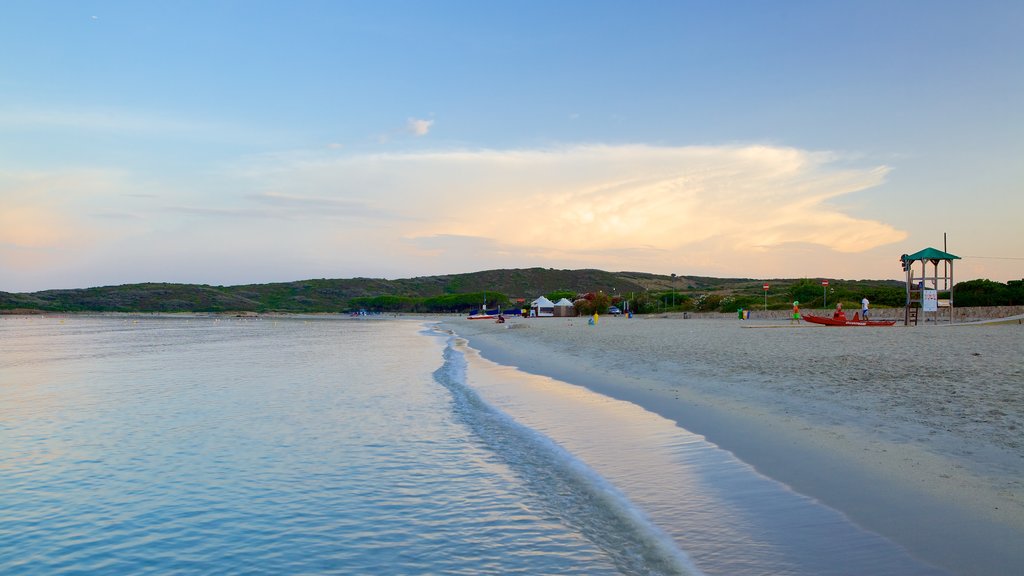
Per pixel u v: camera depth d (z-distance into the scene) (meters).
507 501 7.58
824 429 9.34
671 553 5.62
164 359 29.59
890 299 59.47
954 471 6.94
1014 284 48.75
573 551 5.95
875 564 4.97
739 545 5.62
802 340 24.47
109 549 6.61
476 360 26.94
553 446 10.09
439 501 7.70
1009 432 8.23
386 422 12.75
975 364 14.45
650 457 8.88
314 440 11.20
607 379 17.34
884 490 6.55
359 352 33.38
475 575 5.58
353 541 6.55
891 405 10.41
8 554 6.53
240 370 23.72
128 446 11.01
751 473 7.67
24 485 8.82
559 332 42.00
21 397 17.06
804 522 5.98
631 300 91.31
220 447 10.80
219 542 6.70
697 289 155.88
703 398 12.98
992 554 4.95
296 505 7.76
